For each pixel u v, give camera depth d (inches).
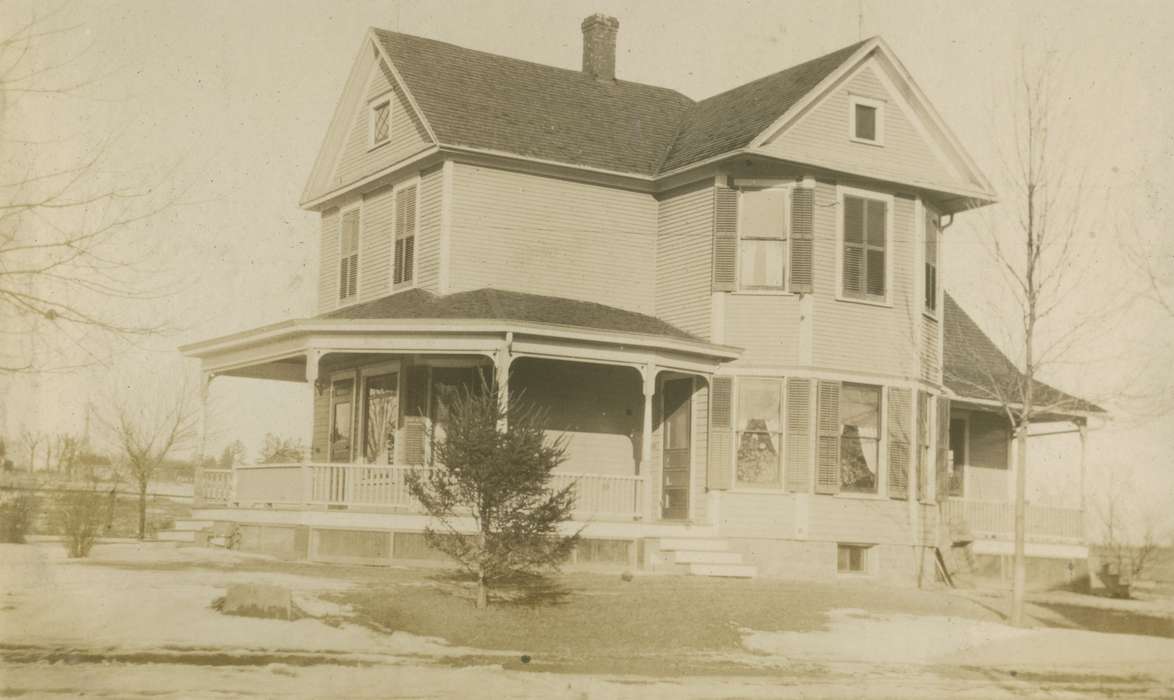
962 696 584.1
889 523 1024.2
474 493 710.5
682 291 1056.2
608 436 1034.1
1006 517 1151.0
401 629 650.2
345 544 885.8
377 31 1113.4
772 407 1003.3
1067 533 1218.6
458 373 1004.6
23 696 468.8
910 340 1050.7
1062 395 1211.2
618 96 1194.6
